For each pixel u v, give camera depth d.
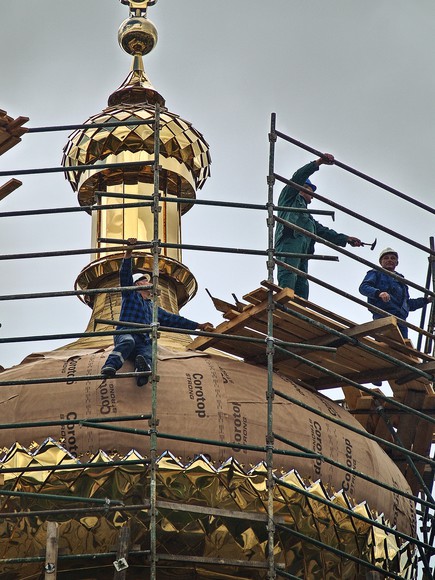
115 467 54.41
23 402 55.91
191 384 56.44
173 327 58.44
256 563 54.28
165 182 70.19
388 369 61.72
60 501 54.38
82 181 70.06
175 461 54.78
